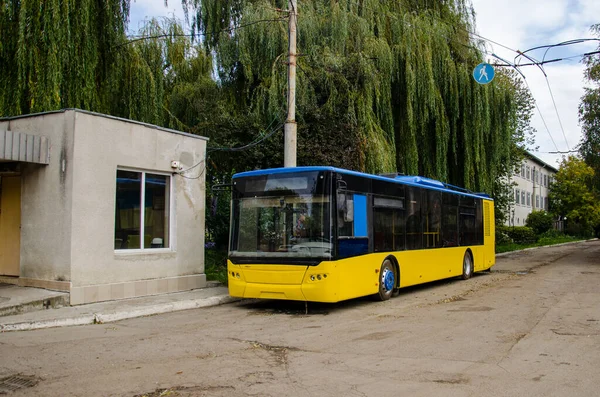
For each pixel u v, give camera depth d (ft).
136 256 39.68
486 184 76.64
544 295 44.60
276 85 56.70
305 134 56.13
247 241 37.55
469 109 72.23
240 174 38.78
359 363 22.18
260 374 20.40
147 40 66.13
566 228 227.81
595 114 88.94
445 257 53.21
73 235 35.27
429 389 18.52
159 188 42.65
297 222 36.01
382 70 62.44
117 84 51.24
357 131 57.72
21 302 32.42
